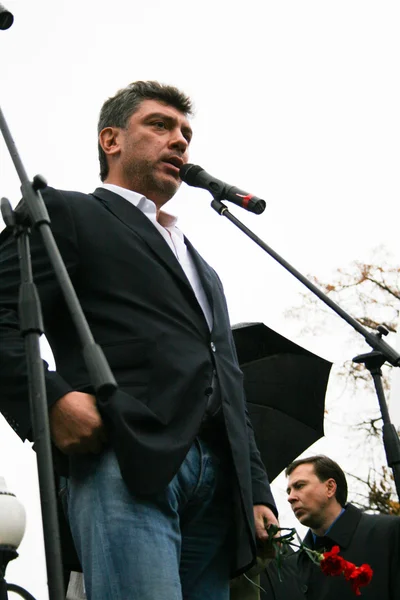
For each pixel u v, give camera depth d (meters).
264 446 4.19
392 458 3.52
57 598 2.36
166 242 3.24
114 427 2.73
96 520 2.73
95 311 3.01
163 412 2.83
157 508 2.78
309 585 4.46
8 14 3.13
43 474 2.48
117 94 3.73
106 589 2.67
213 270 3.57
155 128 3.63
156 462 2.73
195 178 3.75
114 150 3.63
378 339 3.66
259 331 4.34
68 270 3.04
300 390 4.33
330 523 4.93
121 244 3.12
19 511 4.12
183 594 3.08
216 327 3.21
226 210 3.79
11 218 2.82
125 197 3.37
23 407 2.75
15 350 2.83
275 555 3.28
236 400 3.12
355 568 3.10
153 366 2.91
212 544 3.09
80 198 3.20
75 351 2.99
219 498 3.08
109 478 2.76
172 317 3.07
